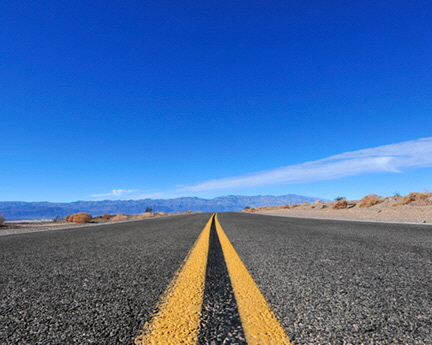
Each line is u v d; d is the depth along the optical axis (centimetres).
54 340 99
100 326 111
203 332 102
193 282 180
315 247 338
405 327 107
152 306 135
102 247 381
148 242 434
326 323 111
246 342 93
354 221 916
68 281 190
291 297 146
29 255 320
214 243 403
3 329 110
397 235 464
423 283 172
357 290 158
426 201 1526
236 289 162
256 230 627
